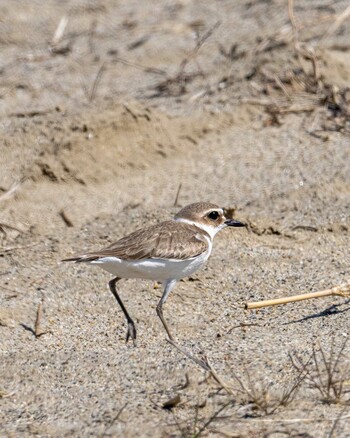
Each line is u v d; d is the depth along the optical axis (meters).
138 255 9.02
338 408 7.64
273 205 12.22
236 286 10.57
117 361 8.77
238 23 18.27
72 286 10.52
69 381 8.49
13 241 11.77
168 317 9.95
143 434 7.48
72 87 16.52
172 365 8.52
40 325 9.77
